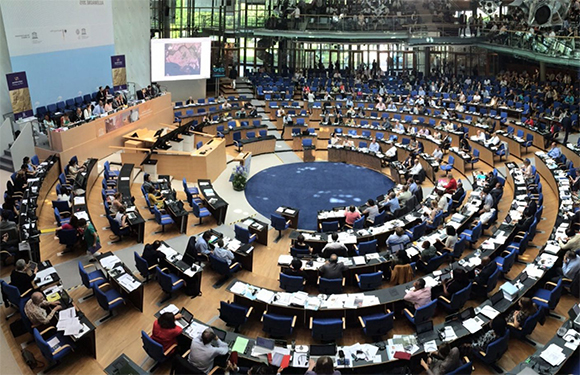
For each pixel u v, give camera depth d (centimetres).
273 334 1132
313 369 923
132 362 993
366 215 1794
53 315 1097
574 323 1048
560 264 1385
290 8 3638
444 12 3625
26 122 2100
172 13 3550
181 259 1356
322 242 1555
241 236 1627
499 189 1856
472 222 1720
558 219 1599
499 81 3647
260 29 3750
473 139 2600
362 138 2723
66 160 2125
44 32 2284
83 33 2544
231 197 2170
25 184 1798
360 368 993
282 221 1719
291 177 2444
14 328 1119
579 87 3109
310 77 3962
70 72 2481
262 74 4003
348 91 3656
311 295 1233
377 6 3644
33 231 1455
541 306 1183
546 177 2167
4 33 2155
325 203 2153
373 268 1368
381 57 4294
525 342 1137
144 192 1869
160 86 3328
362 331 1180
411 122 2903
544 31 3092
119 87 2730
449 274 1266
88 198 1916
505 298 1162
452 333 1051
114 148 2378
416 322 1134
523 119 2886
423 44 3566
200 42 3241
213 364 1002
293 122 3052
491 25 3475
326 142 2977
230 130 2836
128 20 3016
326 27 3578
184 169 2238
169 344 1039
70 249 1523
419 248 1462
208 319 1241
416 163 2348
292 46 4222
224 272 1405
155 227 1777
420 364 1028
